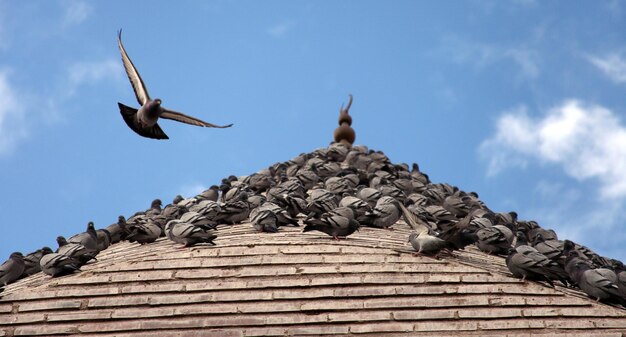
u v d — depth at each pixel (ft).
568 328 66.59
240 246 77.56
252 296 70.95
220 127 50.67
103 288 73.05
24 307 72.02
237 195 94.02
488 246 83.10
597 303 69.15
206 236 80.07
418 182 103.96
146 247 85.40
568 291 70.90
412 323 67.62
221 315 69.87
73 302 71.87
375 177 103.65
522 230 93.04
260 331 67.92
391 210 87.76
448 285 70.59
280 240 79.15
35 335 70.03
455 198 98.58
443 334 66.74
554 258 79.05
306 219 81.35
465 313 67.92
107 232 90.63
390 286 70.69
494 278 71.15
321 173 106.63
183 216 82.48
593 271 70.64
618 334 65.05
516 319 67.36
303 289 71.15
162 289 72.43
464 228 76.95
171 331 69.05
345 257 74.43
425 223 77.51
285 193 93.66
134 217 97.81
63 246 80.02
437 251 74.74
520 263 71.20
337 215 80.59
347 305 69.36
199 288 72.28
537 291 69.77
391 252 75.25
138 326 69.62
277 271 73.26
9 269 82.28
